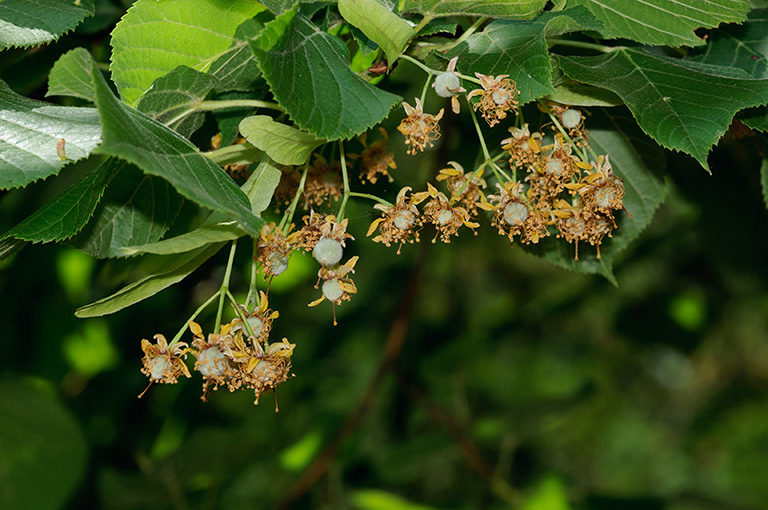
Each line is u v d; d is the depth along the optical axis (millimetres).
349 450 1041
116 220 607
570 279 1873
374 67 591
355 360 1741
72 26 607
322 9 599
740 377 2740
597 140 657
